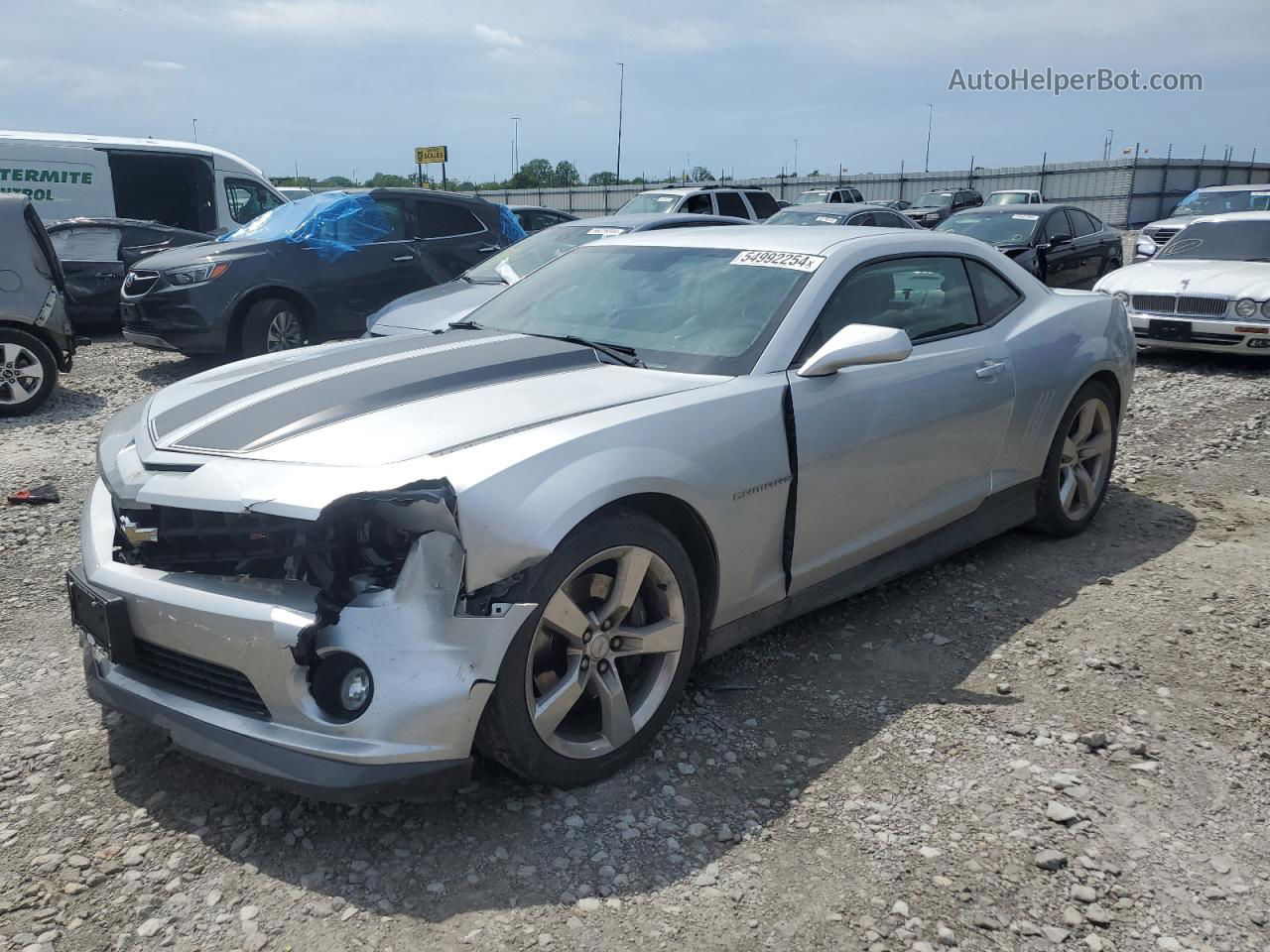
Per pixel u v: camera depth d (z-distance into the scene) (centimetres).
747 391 326
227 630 254
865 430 360
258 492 251
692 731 319
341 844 262
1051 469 475
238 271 943
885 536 385
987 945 227
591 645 281
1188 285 970
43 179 1498
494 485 255
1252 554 474
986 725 322
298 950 225
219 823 271
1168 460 647
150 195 1580
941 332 416
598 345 360
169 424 298
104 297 1254
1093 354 475
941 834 265
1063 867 253
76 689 348
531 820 272
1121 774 293
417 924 233
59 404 870
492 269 864
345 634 248
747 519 321
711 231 438
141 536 275
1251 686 345
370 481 247
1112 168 4191
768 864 254
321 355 353
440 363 329
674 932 230
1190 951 226
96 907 239
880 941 227
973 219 1536
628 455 283
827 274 371
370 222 1029
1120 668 359
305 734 249
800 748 309
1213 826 271
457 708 249
